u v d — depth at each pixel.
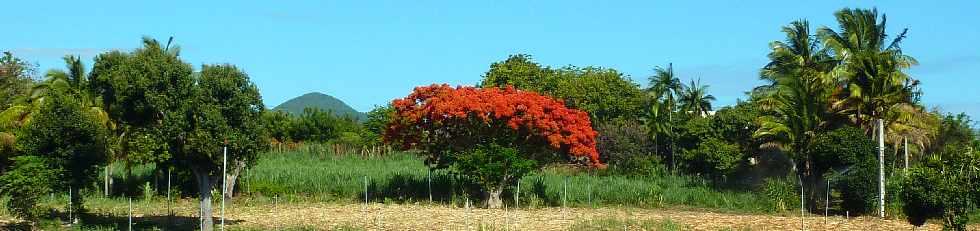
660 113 65.69
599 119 67.38
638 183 45.25
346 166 53.38
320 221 29.88
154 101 23.17
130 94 23.38
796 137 42.06
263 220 30.09
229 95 23.92
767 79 52.69
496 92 38.22
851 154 36.28
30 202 25.36
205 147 23.25
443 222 29.83
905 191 20.41
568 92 65.88
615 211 36.41
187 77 23.50
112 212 31.67
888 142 42.16
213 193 38.28
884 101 41.69
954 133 51.41
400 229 27.61
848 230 28.64
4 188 25.42
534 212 34.84
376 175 44.53
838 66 43.41
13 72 51.62
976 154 19.59
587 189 41.97
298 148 66.56
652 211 37.19
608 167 58.25
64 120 25.50
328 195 40.84
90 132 25.81
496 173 36.53
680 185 48.47
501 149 36.72
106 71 24.27
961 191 19.30
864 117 42.50
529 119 37.19
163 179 41.62
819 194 39.06
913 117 42.84
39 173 25.08
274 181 42.59
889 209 34.69
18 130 32.16
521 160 36.88
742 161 50.31
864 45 45.38
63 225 26.59
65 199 33.94
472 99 37.06
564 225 29.16
